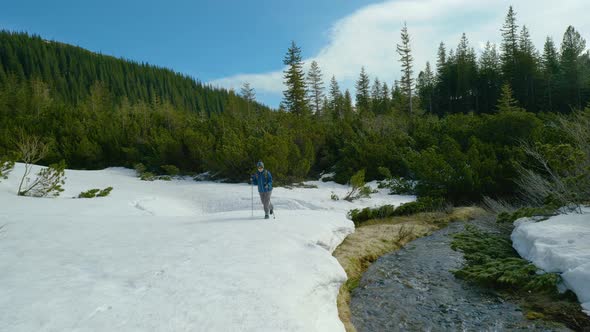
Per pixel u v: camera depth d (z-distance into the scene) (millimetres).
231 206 13031
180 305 3551
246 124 26547
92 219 8281
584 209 7461
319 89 60062
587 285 4559
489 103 51969
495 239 7645
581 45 49969
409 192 15055
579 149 8555
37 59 91312
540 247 5852
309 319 3701
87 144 24531
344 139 22328
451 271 6109
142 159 24531
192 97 112438
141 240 6191
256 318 3387
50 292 3707
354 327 4547
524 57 48000
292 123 26531
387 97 69062
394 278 6363
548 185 8945
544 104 45438
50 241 5891
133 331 2996
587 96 43062
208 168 21266
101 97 61562
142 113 35156
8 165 13172
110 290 3838
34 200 11172
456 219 10898
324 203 12781
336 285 5297
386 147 19312
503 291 5398
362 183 13773
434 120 25500
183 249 5605
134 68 116938
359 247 8008
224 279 4320
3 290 3705
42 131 26156
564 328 4164
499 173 13047
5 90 48844
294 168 18797
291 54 51500
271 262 5133
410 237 9203
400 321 4723
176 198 14859
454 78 57000
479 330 4367
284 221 8438
